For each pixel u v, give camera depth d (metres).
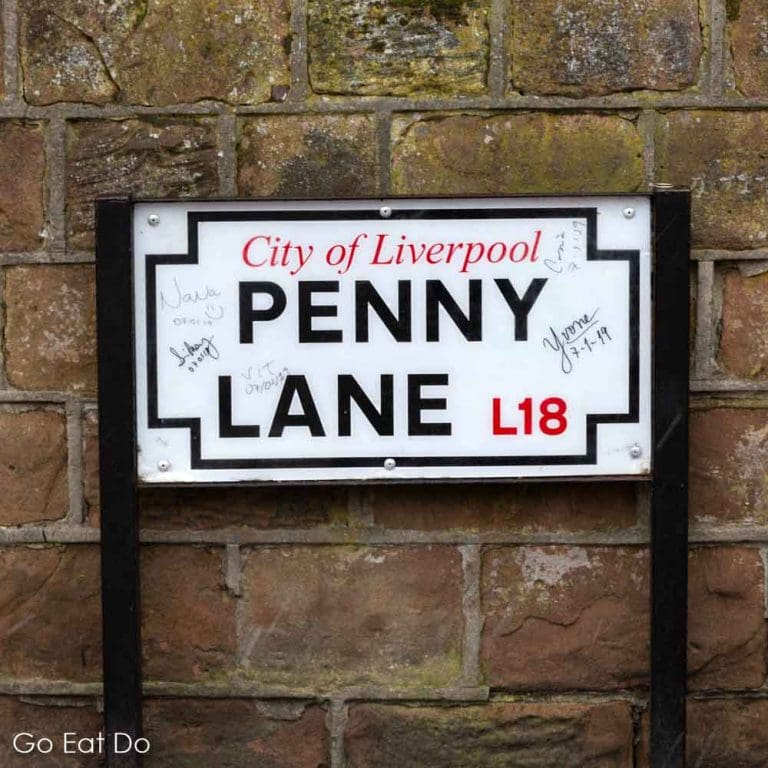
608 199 3.28
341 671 3.44
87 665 3.45
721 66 3.37
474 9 3.36
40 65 3.37
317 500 3.41
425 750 3.44
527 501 3.42
